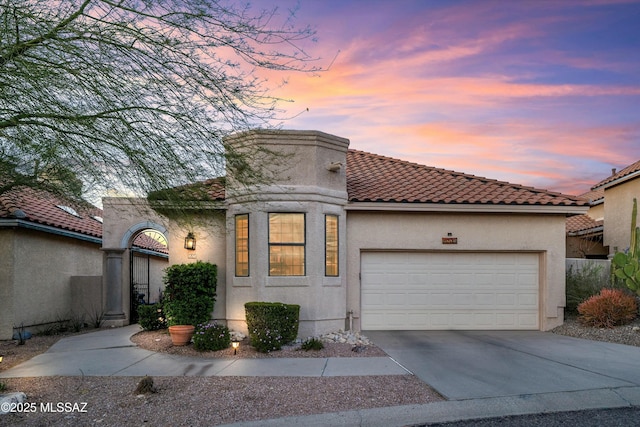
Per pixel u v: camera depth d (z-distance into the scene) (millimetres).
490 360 9109
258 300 11383
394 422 6070
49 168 8500
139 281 19781
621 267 13508
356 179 14234
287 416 6090
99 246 18641
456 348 10336
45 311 14539
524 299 13234
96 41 6789
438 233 12945
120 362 9062
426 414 6254
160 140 7352
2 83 6418
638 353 9703
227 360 9180
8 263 13031
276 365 8734
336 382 7547
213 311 12203
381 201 12508
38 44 6492
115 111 7125
